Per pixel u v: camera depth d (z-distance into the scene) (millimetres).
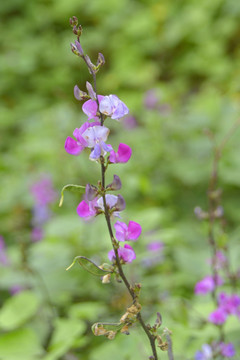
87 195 1575
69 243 3812
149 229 3967
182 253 3947
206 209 5266
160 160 5816
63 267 3762
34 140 6309
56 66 9766
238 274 2947
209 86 8750
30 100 8969
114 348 2695
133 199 5121
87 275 3750
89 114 1652
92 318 3314
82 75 9445
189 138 6207
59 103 8656
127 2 10961
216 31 9695
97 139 1606
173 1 10625
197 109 7141
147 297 3648
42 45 10211
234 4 10055
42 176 5082
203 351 2566
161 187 5410
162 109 6938
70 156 5566
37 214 4754
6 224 4965
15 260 3879
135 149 5926
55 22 11055
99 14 10805
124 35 10109
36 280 3637
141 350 2676
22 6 11484
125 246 1689
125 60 9625
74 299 3676
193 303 3451
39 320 3330
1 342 2680
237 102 7672
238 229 4473
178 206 5332
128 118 6508
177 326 2863
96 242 3775
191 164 5613
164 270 3984
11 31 10828
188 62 9375
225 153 5672
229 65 9141
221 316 2629
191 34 9719
